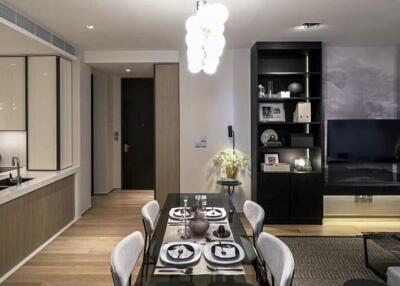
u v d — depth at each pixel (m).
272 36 4.36
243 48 5.07
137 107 7.18
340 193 4.69
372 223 4.70
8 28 3.18
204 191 5.24
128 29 3.94
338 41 4.67
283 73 4.70
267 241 1.95
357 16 3.56
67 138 4.70
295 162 4.96
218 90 5.17
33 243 3.53
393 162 4.89
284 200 4.63
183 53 5.12
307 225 4.61
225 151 5.17
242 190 5.19
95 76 6.58
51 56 4.34
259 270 1.78
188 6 3.19
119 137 7.19
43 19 3.53
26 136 4.40
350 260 3.45
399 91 5.01
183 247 1.90
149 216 2.55
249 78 5.13
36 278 3.01
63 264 3.31
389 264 3.31
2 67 4.36
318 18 3.62
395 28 4.03
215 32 2.27
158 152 5.39
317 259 3.47
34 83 4.35
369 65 5.02
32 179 3.72
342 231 4.36
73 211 4.79
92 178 6.63
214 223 2.43
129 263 1.84
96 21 3.62
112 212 5.30
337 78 5.03
